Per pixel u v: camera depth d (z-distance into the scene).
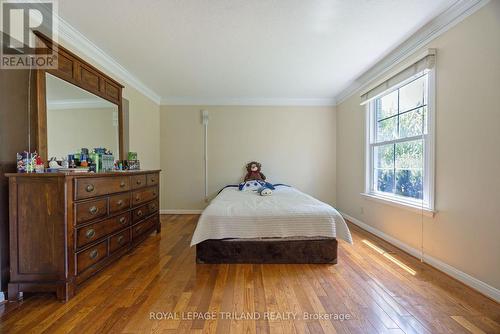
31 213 1.62
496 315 1.48
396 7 1.90
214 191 4.51
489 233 1.67
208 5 1.88
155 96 4.25
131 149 3.46
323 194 4.50
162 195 4.50
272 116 4.51
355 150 3.74
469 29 1.80
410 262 2.29
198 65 3.02
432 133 2.16
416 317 1.47
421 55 2.19
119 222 2.26
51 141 1.99
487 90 1.67
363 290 1.79
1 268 1.62
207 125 4.49
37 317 1.46
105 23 2.12
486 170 1.69
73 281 1.68
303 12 1.96
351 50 2.62
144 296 1.71
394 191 2.87
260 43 2.47
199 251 2.30
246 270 2.15
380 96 3.10
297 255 2.29
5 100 1.66
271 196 3.18
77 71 2.28
